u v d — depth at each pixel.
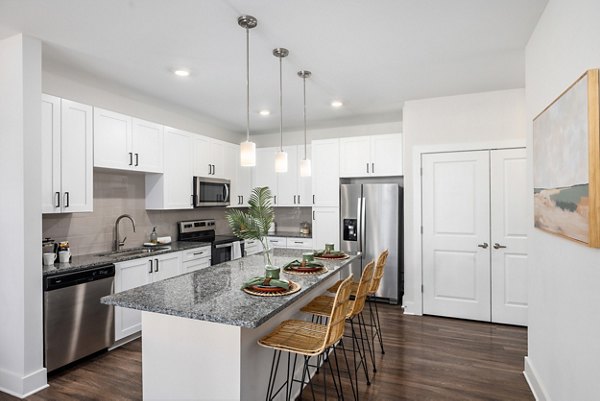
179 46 2.65
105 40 2.54
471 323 3.76
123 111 3.76
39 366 2.46
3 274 2.46
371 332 3.25
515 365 2.76
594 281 1.44
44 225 3.05
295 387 2.37
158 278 3.50
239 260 3.13
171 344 1.91
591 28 1.44
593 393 1.46
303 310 2.45
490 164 3.77
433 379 2.54
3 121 2.46
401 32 2.44
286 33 2.45
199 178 4.43
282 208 5.84
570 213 1.62
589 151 1.40
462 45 2.65
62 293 2.62
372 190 4.55
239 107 4.33
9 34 2.41
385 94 3.86
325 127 5.40
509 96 3.70
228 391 1.76
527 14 2.20
